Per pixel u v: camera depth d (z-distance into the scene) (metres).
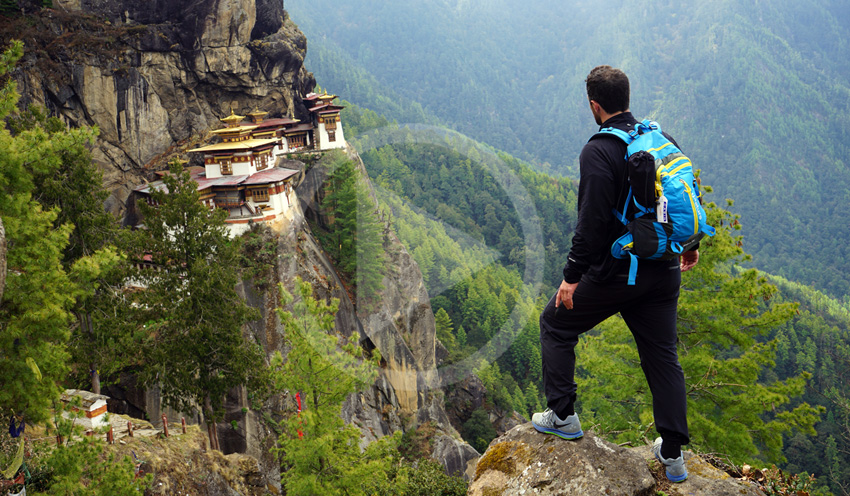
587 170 2.91
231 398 23.69
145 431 16.22
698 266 12.35
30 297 9.99
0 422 10.19
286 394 24.27
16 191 10.76
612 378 12.29
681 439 3.43
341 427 13.09
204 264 19.62
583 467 3.51
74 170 18.64
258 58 42.00
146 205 20.56
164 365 19.11
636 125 2.99
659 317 3.30
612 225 3.03
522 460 3.70
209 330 19.16
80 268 11.55
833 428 50.25
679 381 3.38
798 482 4.26
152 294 19.75
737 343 11.98
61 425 9.68
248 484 19.06
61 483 8.83
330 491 13.21
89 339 19.34
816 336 89.44
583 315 3.30
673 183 2.82
